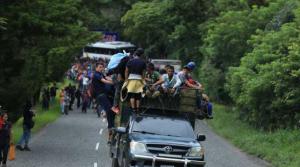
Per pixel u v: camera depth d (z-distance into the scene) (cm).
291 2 6344
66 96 7862
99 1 12650
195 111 3103
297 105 5322
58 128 6138
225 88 7000
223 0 8562
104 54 13875
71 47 6325
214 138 5822
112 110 3266
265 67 5431
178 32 10194
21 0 4522
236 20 7444
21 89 4622
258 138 5184
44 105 8088
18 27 4472
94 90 3384
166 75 3216
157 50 11488
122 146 2969
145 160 2738
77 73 11400
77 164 3803
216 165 4072
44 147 4653
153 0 11362
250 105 5828
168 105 3089
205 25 9594
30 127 4428
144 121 2966
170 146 2773
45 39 4812
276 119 5681
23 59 4619
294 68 5169
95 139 5291
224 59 7719
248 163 4253
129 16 11250
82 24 8069
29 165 3684
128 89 3027
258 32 6316
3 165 3556
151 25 10938
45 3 4694
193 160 2767
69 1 5025
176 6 10575
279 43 5625
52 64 6000
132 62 3039
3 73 4581
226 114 7475
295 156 4172
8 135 3538
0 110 3700
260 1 8344
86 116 7719
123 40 14562
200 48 9038
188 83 3194
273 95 5538
